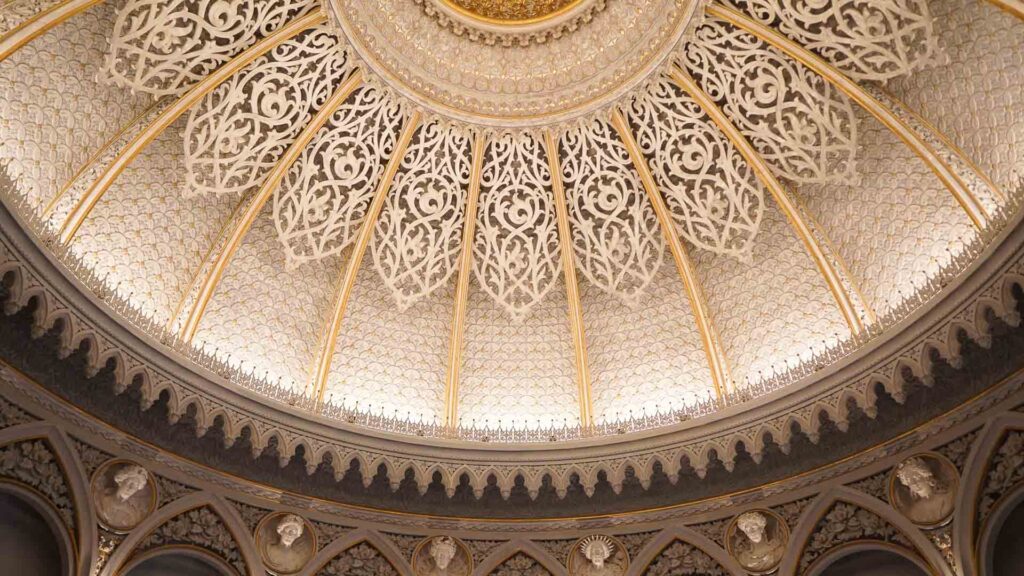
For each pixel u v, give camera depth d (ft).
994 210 29.53
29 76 28.27
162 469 31.12
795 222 35.76
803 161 35.14
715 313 37.93
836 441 33.17
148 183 32.76
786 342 35.70
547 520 36.06
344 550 34.24
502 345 39.81
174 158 33.47
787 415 32.17
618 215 39.24
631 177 38.68
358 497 35.12
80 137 30.14
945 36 30.14
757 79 34.91
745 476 34.71
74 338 27.02
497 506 36.32
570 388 39.09
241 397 31.50
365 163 37.65
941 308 28.55
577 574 35.14
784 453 33.32
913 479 30.22
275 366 35.50
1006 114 29.09
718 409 34.01
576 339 39.45
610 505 36.11
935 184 31.94
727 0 33.81
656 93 36.86
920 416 31.27
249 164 35.24
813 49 33.22
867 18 31.19
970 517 29.30
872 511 31.73
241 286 35.53
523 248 39.99
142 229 32.53
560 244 39.91
